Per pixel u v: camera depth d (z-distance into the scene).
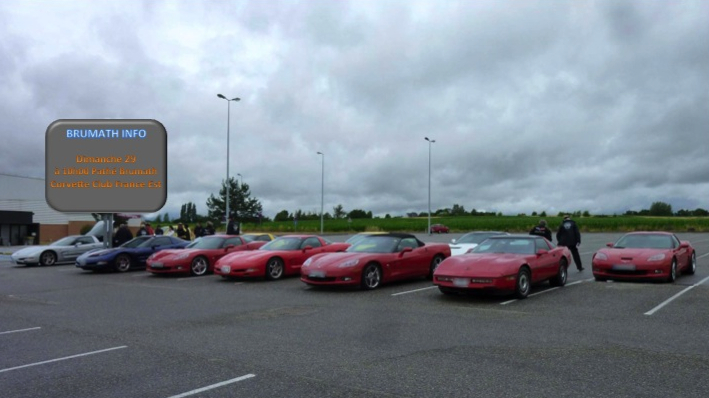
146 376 5.17
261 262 13.55
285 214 109.88
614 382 4.82
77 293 11.88
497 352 5.97
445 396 4.48
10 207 43.69
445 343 6.43
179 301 10.35
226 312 8.94
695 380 4.87
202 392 4.66
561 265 11.73
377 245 12.54
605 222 67.94
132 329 7.56
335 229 70.62
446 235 56.12
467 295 10.64
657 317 8.03
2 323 8.20
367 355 5.88
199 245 16.33
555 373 5.12
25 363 5.73
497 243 11.45
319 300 10.16
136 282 14.03
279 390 4.70
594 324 7.54
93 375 5.23
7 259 25.28
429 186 55.28
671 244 12.88
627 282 12.38
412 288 11.77
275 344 6.47
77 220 47.59
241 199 70.75
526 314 8.41
